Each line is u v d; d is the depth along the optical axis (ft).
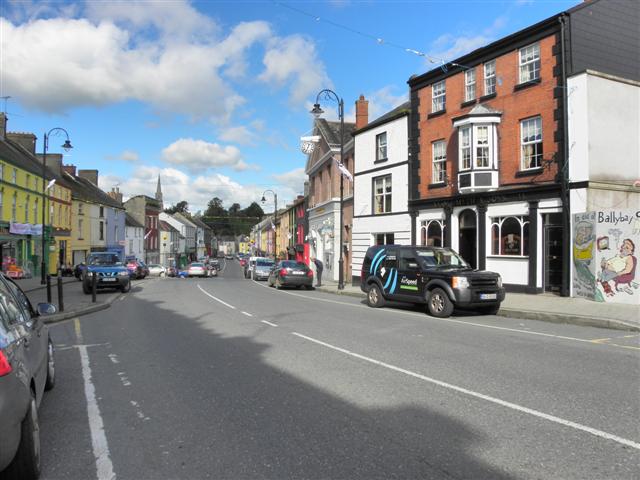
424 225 74.95
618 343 29.55
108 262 77.00
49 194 131.75
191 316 44.73
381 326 36.96
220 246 575.38
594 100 52.24
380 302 50.21
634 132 55.06
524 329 35.47
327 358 25.57
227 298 64.90
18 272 104.17
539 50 56.80
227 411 17.26
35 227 118.42
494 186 61.21
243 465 12.91
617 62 56.75
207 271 161.38
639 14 58.65
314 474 12.30
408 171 77.71
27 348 13.58
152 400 18.75
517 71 59.47
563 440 14.19
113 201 194.90
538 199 56.13
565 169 52.90
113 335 34.47
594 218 48.42
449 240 68.74
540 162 56.59
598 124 52.29
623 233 45.83
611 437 14.37
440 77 71.05
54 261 135.85
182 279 134.72
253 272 130.82
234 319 41.98
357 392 19.29
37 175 123.95
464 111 66.80
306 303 56.85
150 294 73.46
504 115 60.85
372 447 13.89
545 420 15.84
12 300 15.57
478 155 62.18
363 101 102.94
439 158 72.18
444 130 70.54
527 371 22.35
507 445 13.88
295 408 17.47
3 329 12.37
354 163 92.94
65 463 13.19
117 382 21.49
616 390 19.16
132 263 135.23
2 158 103.19
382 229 84.12
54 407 18.04
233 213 477.36
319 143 123.03
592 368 22.85
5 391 10.66
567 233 52.44
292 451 13.73
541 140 56.39
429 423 15.72
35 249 121.29
